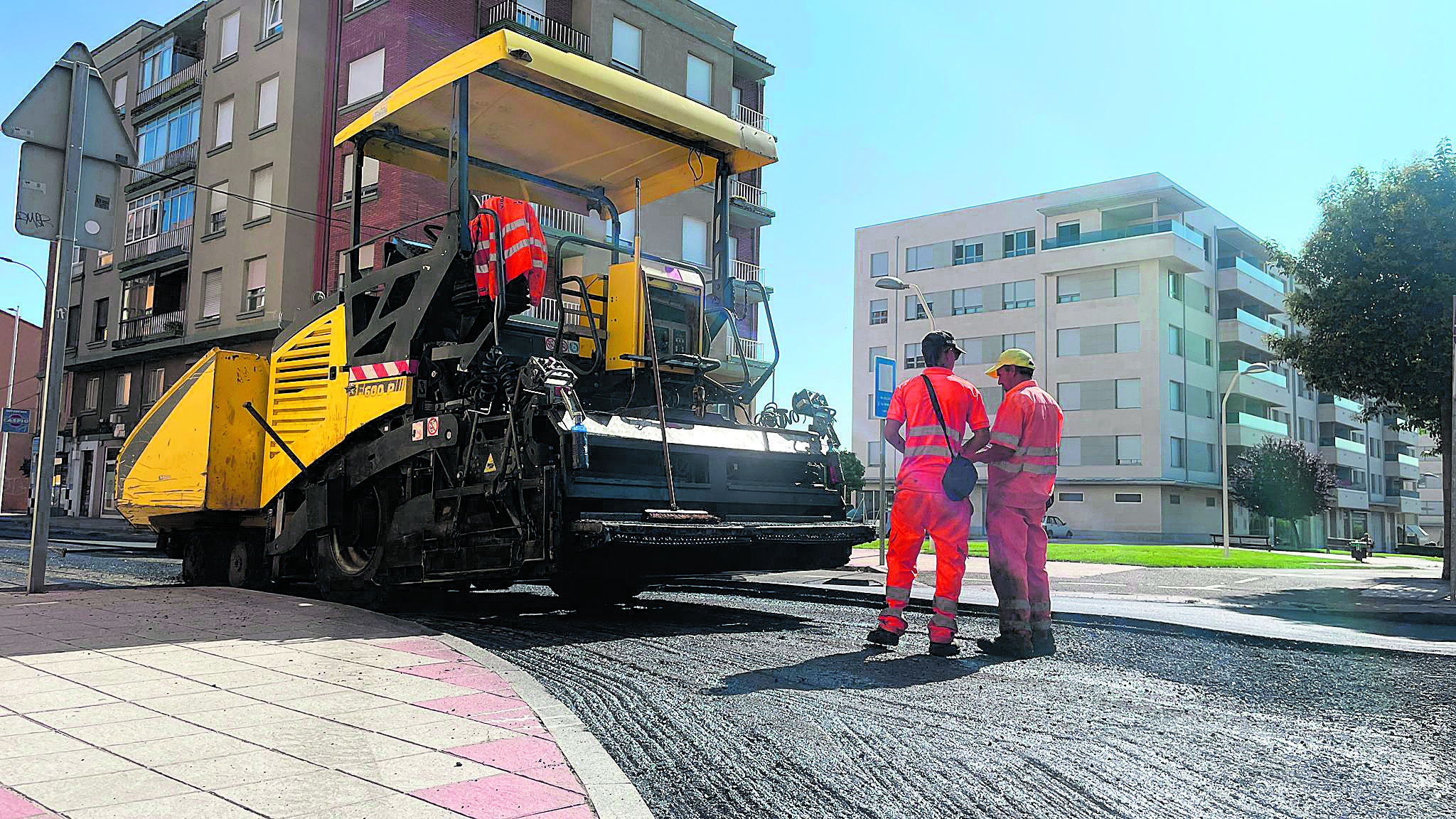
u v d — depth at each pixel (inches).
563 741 148.4
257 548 380.5
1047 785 138.6
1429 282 621.6
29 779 126.3
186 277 1336.1
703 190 1224.2
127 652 219.5
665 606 357.4
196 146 1328.7
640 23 1162.0
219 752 140.1
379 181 1040.2
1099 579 565.9
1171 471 1745.8
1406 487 3093.0
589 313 316.2
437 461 292.8
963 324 1950.1
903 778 141.0
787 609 350.3
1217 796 134.5
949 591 245.3
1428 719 179.9
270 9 1209.4
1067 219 1865.2
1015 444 247.1
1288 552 1385.3
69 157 341.7
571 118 322.3
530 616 322.3
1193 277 1871.3
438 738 149.7
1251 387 1993.1
